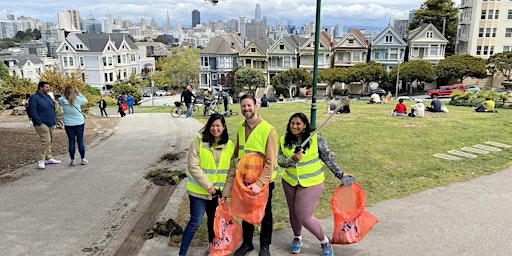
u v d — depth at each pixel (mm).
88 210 5941
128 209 5996
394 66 48531
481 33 51844
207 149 4207
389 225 5246
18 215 5730
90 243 4910
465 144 9875
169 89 76062
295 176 4219
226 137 4277
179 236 5074
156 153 9688
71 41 65750
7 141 10938
